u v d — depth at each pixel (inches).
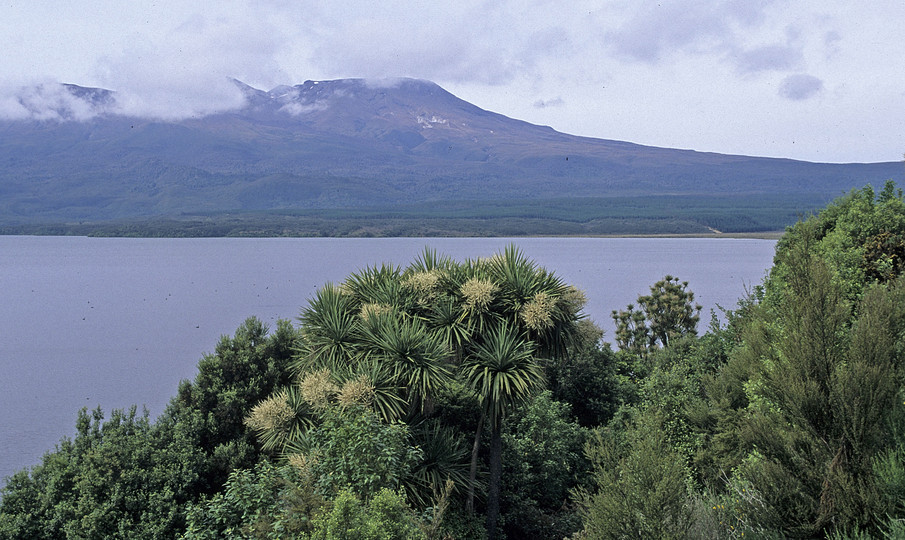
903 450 331.6
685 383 834.2
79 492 655.1
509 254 726.5
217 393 765.9
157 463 677.3
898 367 358.0
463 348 693.9
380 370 620.1
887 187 941.8
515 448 800.3
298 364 710.5
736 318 979.3
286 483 449.1
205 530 451.5
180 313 5142.7
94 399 2652.6
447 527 608.7
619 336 1734.7
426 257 767.1
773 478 368.2
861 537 309.9
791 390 372.2
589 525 428.1
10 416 2412.6
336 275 7509.8
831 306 382.6
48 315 5305.1
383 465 454.3
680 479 402.3
